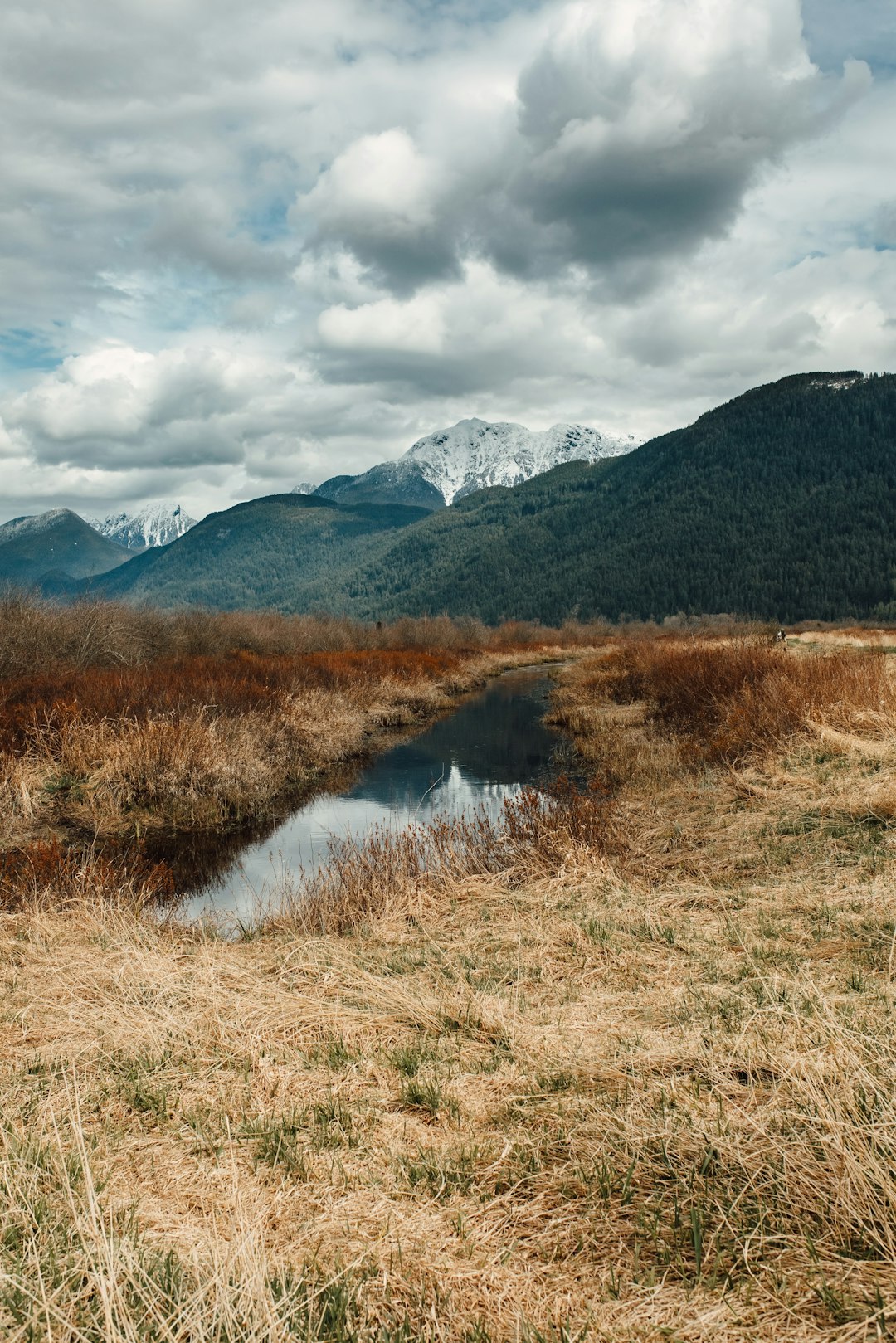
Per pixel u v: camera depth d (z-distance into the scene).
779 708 10.49
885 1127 2.35
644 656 23.44
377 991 4.27
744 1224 2.21
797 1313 1.92
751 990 3.80
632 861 6.77
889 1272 1.98
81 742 12.22
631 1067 3.15
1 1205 2.47
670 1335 1.90
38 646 17.48
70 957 5.13
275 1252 2.28
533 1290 2.09
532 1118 2.90
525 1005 4.00
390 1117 3.00
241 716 14.57
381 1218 2.42
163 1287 2.07
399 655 28.91
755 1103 2.77
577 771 13.77
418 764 15.41
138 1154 2.84
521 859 7.27
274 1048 3.65
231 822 11.23
